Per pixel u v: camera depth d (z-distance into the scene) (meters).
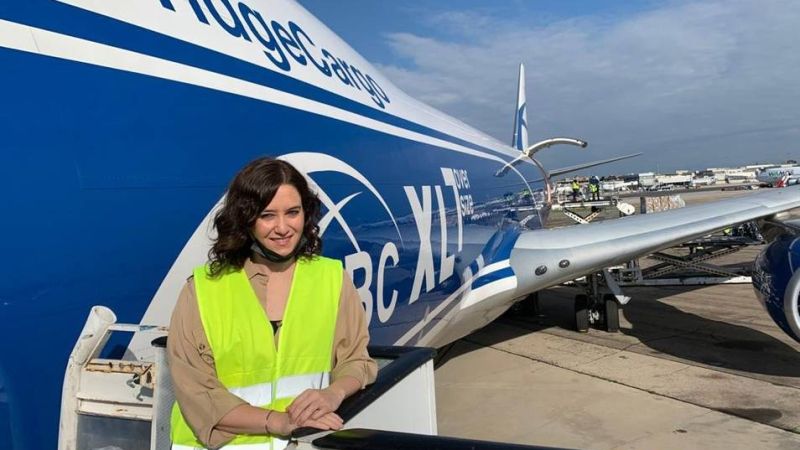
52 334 1.62
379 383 1.70
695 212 8.02
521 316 9.88
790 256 5.47
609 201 19.89
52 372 1.61
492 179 7.12
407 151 4.54
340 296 1.68
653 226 7.56
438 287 4.71
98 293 1.77
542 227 11.71
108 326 1.70
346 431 1.43
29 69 1.74
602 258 6.91
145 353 1.92
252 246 1.57
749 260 15.56
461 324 5.91
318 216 1.70
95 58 1.97
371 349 2.01
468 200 5.78
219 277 1.55
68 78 1.84
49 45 1.83
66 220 1.71
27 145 1.66
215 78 2.53
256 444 1.50
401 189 4.13
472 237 5.71
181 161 2.18
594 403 5.55
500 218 7.14
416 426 1.89
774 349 6.98
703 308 9.48
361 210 3.47
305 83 3.34
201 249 2.15
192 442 1.53
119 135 1.96
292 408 1.44
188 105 2.31
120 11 2.17
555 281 6.95
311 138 3.10
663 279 11.75
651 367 6.53
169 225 2.04
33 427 1.56
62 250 1.68
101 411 1.65
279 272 1.63
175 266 2.04
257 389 1.54
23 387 1.54
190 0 2.66
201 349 1.50
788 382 5.81
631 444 4.61
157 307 1.96
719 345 7.29
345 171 3.39
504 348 7.82
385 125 4.30
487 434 5.00
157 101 2.16
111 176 1.89
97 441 1.66
